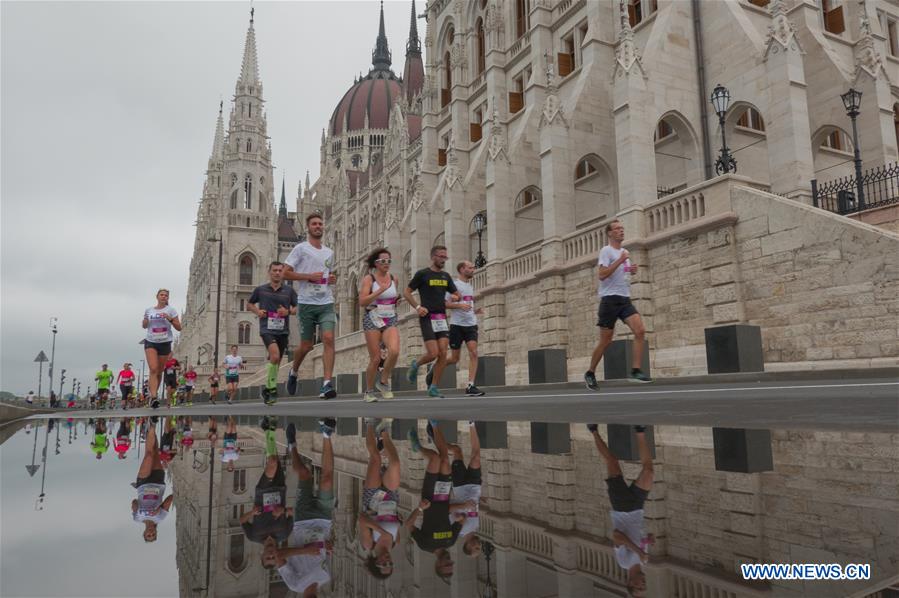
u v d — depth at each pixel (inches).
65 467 145.9
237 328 3358.8
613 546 63.5
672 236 717.3
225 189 3476.9
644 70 885.2
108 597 44.4
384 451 166.2
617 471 118.2
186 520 80.4
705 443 149.7
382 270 446.0
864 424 165.0
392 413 335.3
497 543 65.9
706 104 952.9
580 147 1041.5
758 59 868.0
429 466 134.6
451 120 1715.1
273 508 88.7
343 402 522.3
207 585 49.1
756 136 1032.8
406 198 2361.0
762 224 608.4
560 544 64.8
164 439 234.1
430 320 472.4
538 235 1341.0
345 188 3036.4
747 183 687.7
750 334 521.7
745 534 66.6
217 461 152.2
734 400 280.8
